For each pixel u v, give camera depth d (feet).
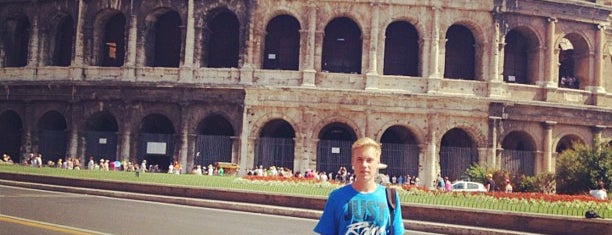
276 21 206.49
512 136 215.10
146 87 198.90
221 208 118.93
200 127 198.70
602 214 100.63
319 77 194.08
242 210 116.47
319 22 195.93
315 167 192.03
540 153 202.39
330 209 31.17
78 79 205.46
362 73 194.08
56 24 217.15
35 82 208.44
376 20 194.49
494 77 198.29
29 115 212.02
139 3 204.13
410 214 105.81
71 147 204.74
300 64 195.11
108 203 115.75
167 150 199.82
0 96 215.51
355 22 201.57
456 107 194.08
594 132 208.33
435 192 130.21
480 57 201.36
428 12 196.95
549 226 93.91
